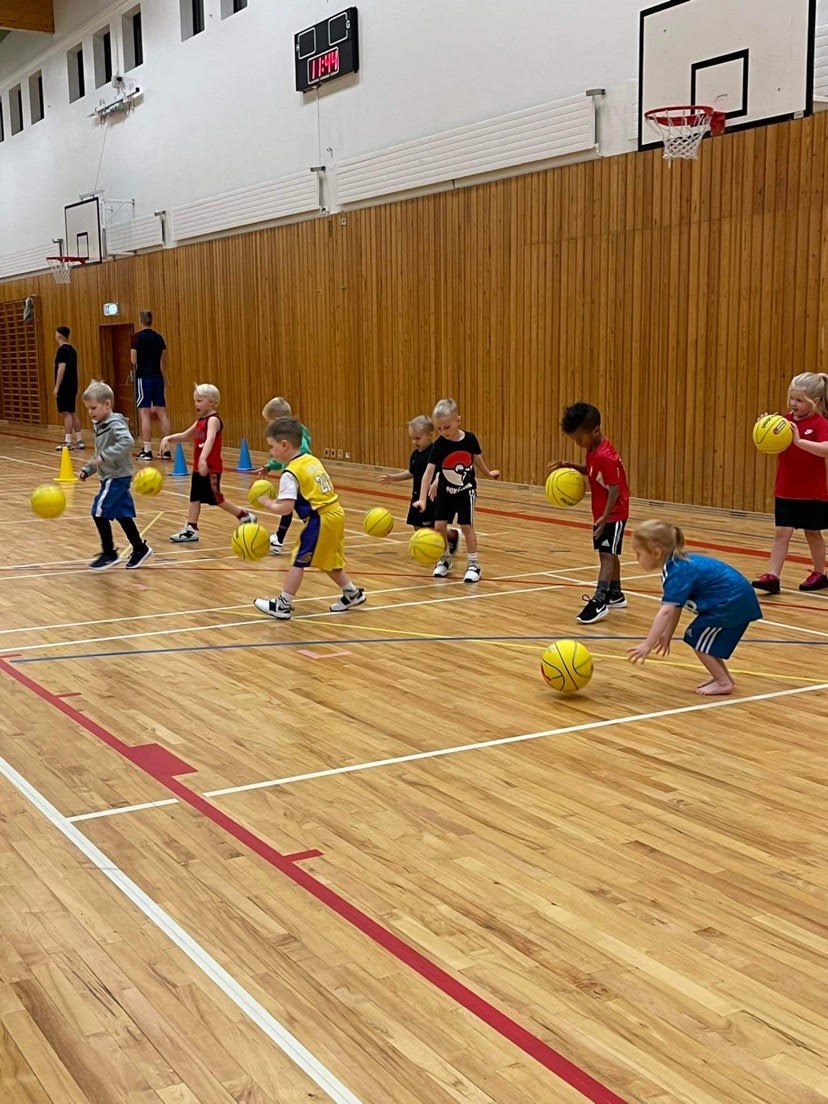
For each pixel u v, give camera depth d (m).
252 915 2.88
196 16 16.83
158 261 17.89
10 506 10.96
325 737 4.27
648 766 3.94
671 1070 2.22
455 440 7.09
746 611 4.66
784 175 8.84
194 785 3.79
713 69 9.23
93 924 2.85
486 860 3.20
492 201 11.60
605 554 6.07
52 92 21.06
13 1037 2.36
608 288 10.45
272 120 14.98
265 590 7.04
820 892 3.00
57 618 6.30
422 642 5.71
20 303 22.83
